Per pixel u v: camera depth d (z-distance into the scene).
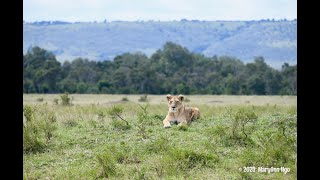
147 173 19.03
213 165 20.03
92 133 26.14
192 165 20.03
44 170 19.88
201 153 20.58
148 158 21.05
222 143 23.52
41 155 22.16
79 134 26.06
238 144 23.36
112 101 75.88
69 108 42.56
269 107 44.22
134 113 36.78
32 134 23.12
